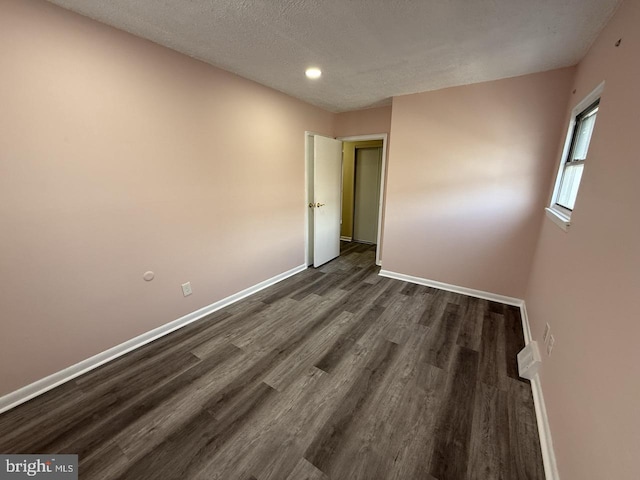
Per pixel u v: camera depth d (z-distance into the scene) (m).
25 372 1.67
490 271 3.05
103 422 1.53
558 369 1.46
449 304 2.96
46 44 1.54
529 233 2.79
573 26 1.69
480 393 1.75
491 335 2.39
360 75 2.60
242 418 1.56
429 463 1.32
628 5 1.30
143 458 1.34
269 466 1.31
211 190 2.58
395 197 3.48
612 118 1.32
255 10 1.60
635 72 1.13
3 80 1.42
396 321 2.62
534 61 2.26
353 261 4.54
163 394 1.73
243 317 2.68
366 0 1.50
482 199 2.95
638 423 0.73
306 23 1.73
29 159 1.55
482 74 2.55
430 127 3.10
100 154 1.82
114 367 1.97
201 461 1.33
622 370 0.86
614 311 0.98
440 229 3.26
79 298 1.84
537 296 2.27
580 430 1.08
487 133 2.81
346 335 2.39
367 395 1.74
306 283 3.56
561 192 2.37
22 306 1.61
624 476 0.76
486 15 1.62
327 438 1.45
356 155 5.63
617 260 1.02
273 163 3.22
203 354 2.12
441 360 2.06
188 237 2.45
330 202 4.29
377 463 1.32
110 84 1.81
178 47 2.09
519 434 1.48
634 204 0.96
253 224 3.10
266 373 1.93
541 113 2.54
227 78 2.55
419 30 1.80
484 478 1.26
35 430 1.48
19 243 1.56
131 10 1.61
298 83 2.86
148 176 2.10
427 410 1.62
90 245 1.85
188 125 2.31
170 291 2.38
